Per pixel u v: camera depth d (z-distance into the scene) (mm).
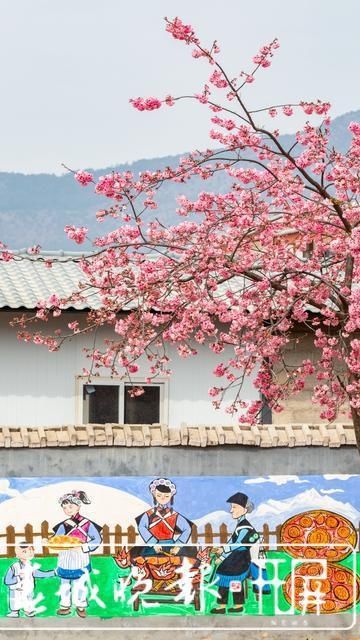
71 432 18609
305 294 17562
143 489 18453
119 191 17750
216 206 18609
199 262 17438
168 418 24234
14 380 23938
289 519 18516
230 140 17781
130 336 18328
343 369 23719
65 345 24016
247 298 17953
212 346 18328
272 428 18953
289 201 18328
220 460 18750
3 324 23953
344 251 17562
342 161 17797
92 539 18312
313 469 18797
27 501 18312
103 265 18062
